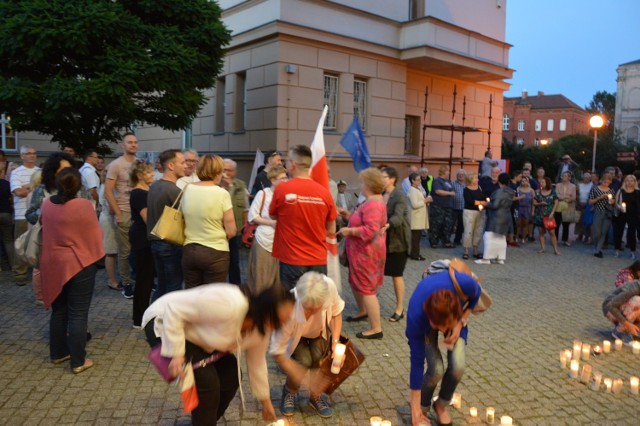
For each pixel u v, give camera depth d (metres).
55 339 4.73
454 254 11.22
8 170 10.58
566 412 4.15
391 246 6.16
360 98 15.10
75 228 4.47
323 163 4.93
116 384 4.39
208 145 16.17
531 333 6.05
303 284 3.48
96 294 7.09
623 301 5.71
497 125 20.44
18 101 8.81
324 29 13.79
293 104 13.38
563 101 79.31
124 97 8.98
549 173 32.81
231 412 4.00
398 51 15.53
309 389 4.04
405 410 4.11
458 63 16.03
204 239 4.75
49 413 3.88
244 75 14.77
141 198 5.50
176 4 10.10
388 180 6.31
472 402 4.29
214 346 2.99
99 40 8.99
